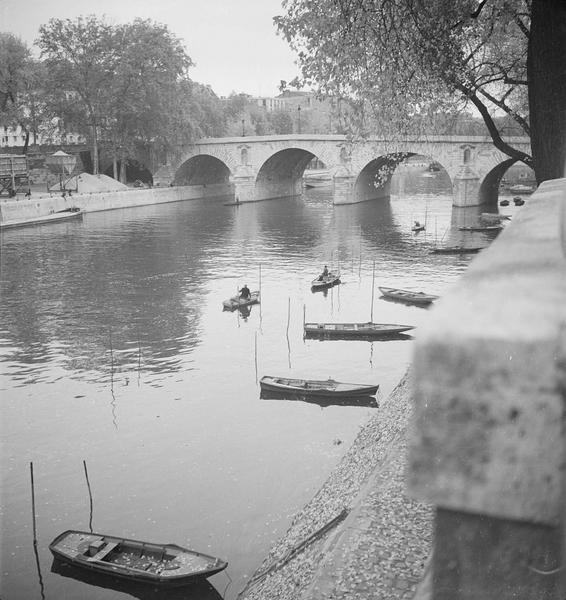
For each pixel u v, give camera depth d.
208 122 122.44
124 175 111.81
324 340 36.66
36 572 17.36
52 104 97.62
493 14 17.67
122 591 16.70
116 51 95.69
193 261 59.44
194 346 35.66
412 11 16.58
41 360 33.53
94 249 65.38
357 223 81.50
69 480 21.61
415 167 197.88
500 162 89.69
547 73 14.16
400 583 8.34
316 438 24.31
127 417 26.38
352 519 10.16
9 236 73.56
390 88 18.64
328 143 102.00
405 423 17.03
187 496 20.53
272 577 14.37
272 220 86.31
